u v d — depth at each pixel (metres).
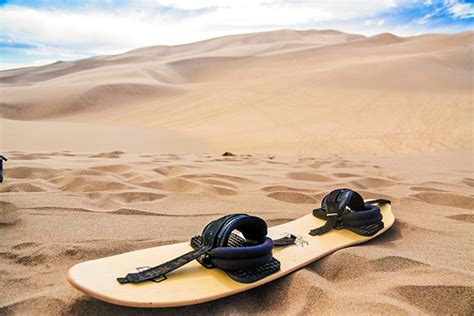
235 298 1.74
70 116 29.38
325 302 1.69
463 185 4.09
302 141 14.09
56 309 1.59
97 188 3.53
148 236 2.45
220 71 50.31
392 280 1.85
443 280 1.82
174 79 50.44
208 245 1.85
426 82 25.50
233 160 5.91
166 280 1.73
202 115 22.25
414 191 3.77
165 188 3.74
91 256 2.12
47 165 4.45
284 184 3.98
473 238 2.50
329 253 2.15
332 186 3.93
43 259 2.07
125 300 1.54
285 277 1.89
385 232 2.62
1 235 2.38
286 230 2.45
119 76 48.16
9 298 1.69
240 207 3.17
